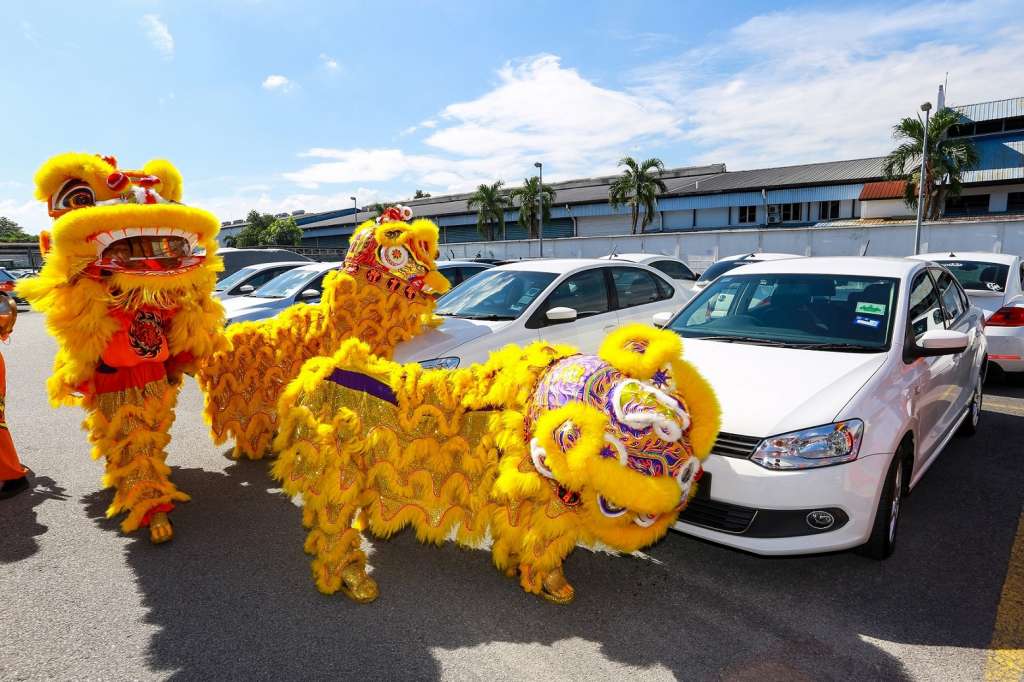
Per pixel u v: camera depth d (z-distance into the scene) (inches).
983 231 895.7
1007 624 121.6
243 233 2613.2
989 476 194.9
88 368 149.7
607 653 114.1
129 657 113.0
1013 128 1444.4
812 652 114.3
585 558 150.2
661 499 97.6
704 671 109.2
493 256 1448.1
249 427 205.3
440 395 121.2
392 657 112.7
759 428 133.3
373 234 195.8
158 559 148.5
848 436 131.3
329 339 196.9
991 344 286.8
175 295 155.8
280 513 173.8
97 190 148.3
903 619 124.1
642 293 281.7
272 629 121.2
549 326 235.8
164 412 160.4
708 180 1779.0
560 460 101.9
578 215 1806.1
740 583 138.6
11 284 179.6
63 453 223.9
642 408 96.1
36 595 133.0
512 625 122.7
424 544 156.1
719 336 184.2
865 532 132.6
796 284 195.5
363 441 123.0
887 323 169.8
